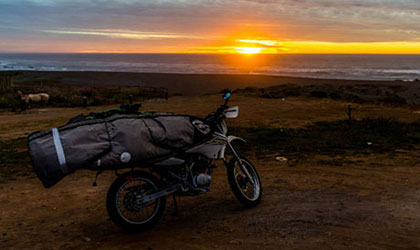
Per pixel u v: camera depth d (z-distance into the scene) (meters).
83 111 24.55
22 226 4.66
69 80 74.88
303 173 7.03
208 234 4.02
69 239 4.11
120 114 4.26
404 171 6.96
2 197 6.07
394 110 21.47
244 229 4.11
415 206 4.73
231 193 5.75
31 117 21.33
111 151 3.79
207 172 4.71
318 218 4.35
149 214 4.61
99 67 157.50
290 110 21.83
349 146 9.80
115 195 3.98
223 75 83.88
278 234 3.88
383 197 5.25
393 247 3.42
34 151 3.58
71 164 3.60
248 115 19.59
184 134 4.31
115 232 4.27
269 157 8.75
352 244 3.53
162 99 32.66
